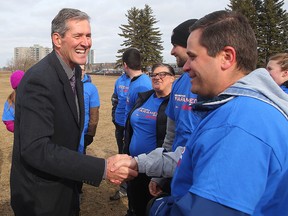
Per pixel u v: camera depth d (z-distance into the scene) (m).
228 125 1.10
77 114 2.23
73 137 2.24
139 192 3.14
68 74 2.26
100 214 4.17
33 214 2.14
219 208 1.02
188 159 1.29
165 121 3.22
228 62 1.24
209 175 1.06
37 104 1.96
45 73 2.02
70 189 2.25
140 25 55.97
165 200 1.51
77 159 1.96
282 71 3.34
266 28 41.78
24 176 2.13
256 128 1.08
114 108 5.53
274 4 42.47
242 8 41.69
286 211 1.14
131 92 4.40
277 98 1.20
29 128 1.95
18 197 2.18
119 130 5.32
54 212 2.17
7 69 81.75
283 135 1.11
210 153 1.10
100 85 29.52
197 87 1.35
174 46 2.46
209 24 1.26
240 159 1.04
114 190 4.93
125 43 56.47
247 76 1.24
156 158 2.07
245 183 1.02
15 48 87.56
